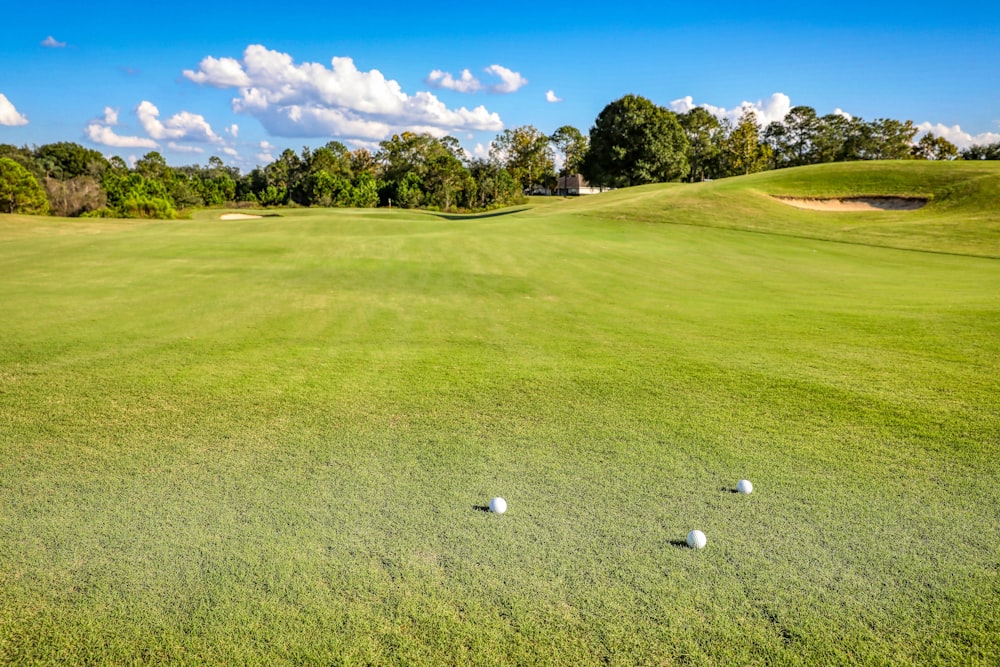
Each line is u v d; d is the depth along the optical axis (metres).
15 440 5.77
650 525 4.45
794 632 3.38
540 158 118.06
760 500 4.82
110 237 26.23
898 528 4.43
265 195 97.56
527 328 11.02
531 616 3.49
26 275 15.93
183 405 6.79
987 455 5.66
